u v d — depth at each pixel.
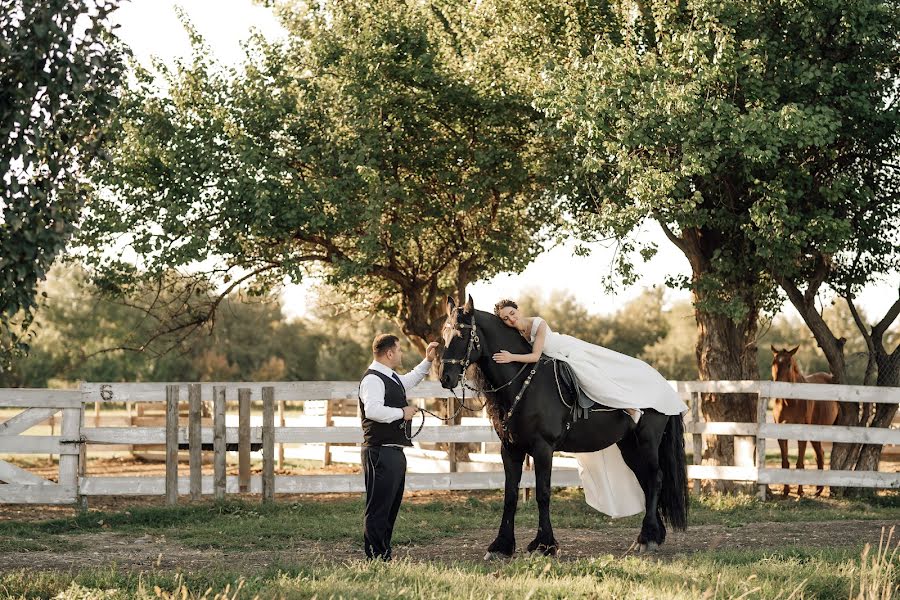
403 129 15.27
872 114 13.40
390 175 15.34
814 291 15.08
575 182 14.52
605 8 14.51
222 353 56.25
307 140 15.05
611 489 10.14
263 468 12.26
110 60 6.03
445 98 15.09
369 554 7.69
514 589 6.29
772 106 12.91
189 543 9.62
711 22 12.80
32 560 8.59
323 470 18.42
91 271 15.59
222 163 14.44
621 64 12.91
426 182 15.92
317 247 16.62
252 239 15.55
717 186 14.05
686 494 9.65
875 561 6.63
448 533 10.58
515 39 15.14
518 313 8.74
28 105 5.70
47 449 11.95
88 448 22.91
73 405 12.00
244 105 14.61
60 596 6.15
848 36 13.17
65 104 5.98
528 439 8.59
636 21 14.42
